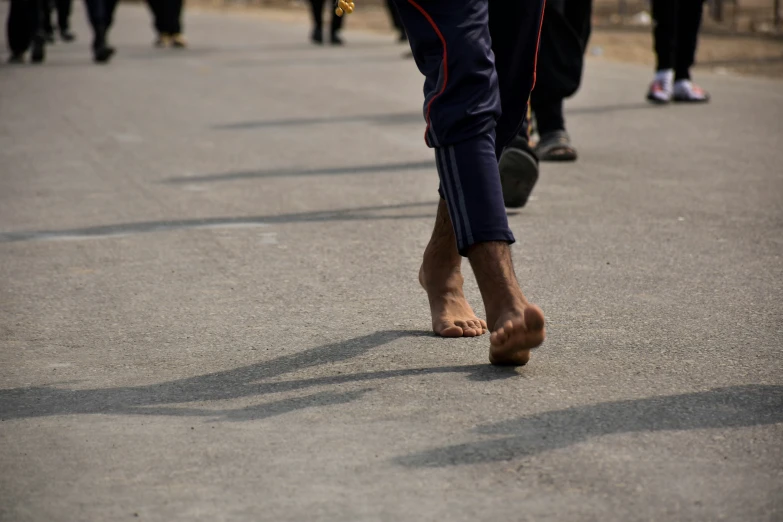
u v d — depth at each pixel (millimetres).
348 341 4555
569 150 9164
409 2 4012
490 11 4203
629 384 3938
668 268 5770
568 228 6746
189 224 7059
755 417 3598
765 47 20328
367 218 7160
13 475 3283
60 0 23922
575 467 3225
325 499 3062
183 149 10141
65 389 4066
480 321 4605
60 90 14875
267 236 6688
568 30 8828
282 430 3576
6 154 9938
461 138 3973
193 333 4766
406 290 5398
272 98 14031
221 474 3248
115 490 3160
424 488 3111
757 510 2947
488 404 3742
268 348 4504
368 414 3691
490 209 3961
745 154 9492
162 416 3746
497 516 2936
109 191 8227
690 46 13086
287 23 30719
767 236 6492
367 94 14438
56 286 5652
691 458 3275
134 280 5734
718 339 4512
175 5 22375
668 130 10953
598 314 4918
